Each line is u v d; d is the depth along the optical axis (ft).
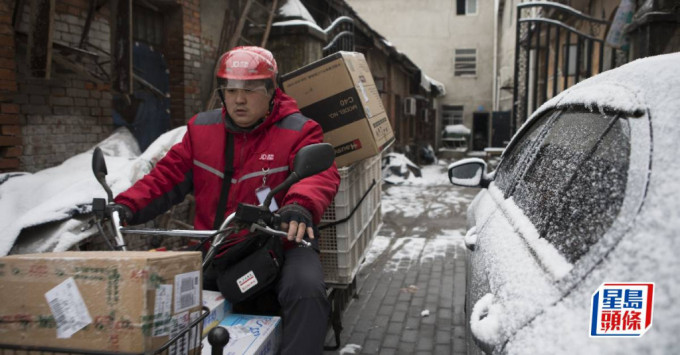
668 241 3.18
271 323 6.70
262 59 7.57
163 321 4.52
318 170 6.16
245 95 7.44
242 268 6.83
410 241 23.38
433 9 88.58
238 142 7.89
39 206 10.75
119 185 12.14
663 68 4.44
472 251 8.44
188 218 16.08
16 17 14.15
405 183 46.26
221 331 4.73
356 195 11.73
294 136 7.74
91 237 11.20
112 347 4.35
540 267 4.35
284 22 24.94
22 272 4.53
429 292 16.07
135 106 19.80
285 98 8.33
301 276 6.82
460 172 11.05
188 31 21.93
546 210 5.25
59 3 15.96
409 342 12.44
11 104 14.01
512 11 69.67
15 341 4.55
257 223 6.07
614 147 4.39
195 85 22.66
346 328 13.33
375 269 18.86
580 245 3.98
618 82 4.97
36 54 13.34
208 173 7.94
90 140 17.12
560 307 3.64
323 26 35.91
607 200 4.00
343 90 10.73
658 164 3.64
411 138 69.10
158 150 14.35
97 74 17.38
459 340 12.47
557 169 5.66
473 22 87.76
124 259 4.37
